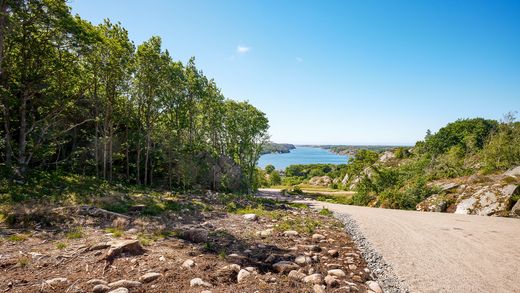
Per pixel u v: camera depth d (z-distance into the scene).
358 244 12.23
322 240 12.22
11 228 9.78
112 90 29.77
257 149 58.59
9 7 20.03
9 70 22.27
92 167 32.59
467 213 26.20
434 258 10.74
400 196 34.12
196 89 40.38
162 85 34.00
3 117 24.50
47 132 26.39
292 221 15.91
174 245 8.88
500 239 14.08
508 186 26.19
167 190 32.47
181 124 39.53
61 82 25.62
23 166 21.02
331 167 150.75
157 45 31.52
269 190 79.50
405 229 16.39
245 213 18.22
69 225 10.63
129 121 34.59
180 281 6.25
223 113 52.31
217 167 47.12
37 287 5.48
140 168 38.59
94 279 5.89
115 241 8.37
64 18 21.81
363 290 7.28
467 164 54.88
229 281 6.62
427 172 49.75
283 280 7.04
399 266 9.70
